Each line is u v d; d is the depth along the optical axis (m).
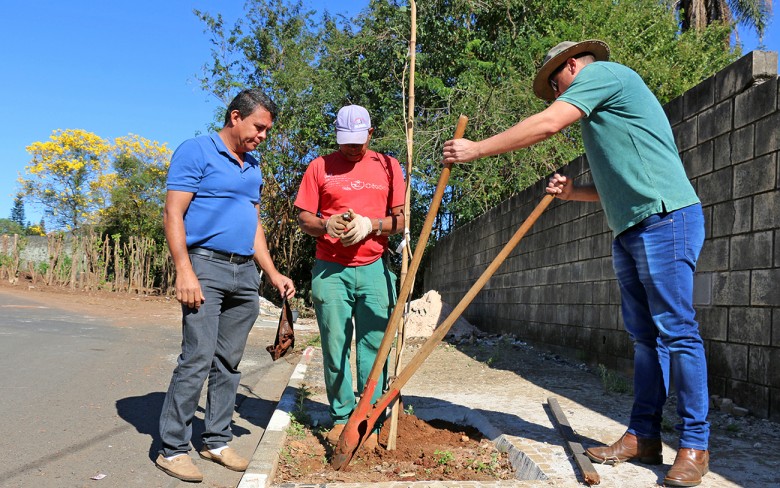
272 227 21.25
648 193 3.18
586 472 3.13
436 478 3.38
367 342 4.01
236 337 3.73
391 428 3.84
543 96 3.66
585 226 7.88
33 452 3.66
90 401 4.94
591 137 3.33
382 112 18.47
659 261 3.18
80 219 33.66
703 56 18.92
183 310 3.45
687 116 5.84
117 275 18.50
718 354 5.27
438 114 16.97
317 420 4.58
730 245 5.14
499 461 3.70
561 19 18.28
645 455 3.42
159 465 3.45
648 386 3.44
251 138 3.61
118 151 30.44
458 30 17.72
